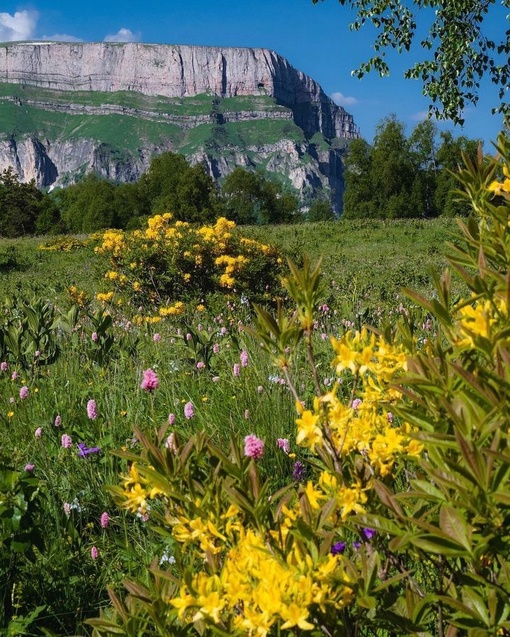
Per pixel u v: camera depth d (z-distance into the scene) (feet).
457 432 3.83
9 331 22.89
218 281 39.63
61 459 13.30
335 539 5.63
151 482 5.12
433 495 4.32
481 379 4.15
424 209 252.01
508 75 48.29
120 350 23.75
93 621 5.18
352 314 27.22
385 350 5.38
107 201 276.21
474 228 5.41
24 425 16.22
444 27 48.29
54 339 24.79
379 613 4.61
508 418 4.01
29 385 20.42
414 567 6.87
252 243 41.68
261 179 318.04
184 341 23.45
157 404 18.15
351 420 5.44
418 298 4.81
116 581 9.80
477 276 4.68
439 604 4.64
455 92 48.44
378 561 4.68
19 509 8.92
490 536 3.81
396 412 4.66
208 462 5.72
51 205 275.39
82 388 20.15
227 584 4.26
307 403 16.58
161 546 9.98
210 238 41.01
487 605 4.27
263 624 4.06
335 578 4.25
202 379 20.70
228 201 313.32
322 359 20.48
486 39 48.24
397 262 77.92
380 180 249.55
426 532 4.53
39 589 9.43
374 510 5.14
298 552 4.28
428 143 250.98
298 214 329.31
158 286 41.45
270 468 13.02
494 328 4.42
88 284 58.65
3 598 8.82
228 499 4.89
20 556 9.83
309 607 4.30
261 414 15.88
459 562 4.99
